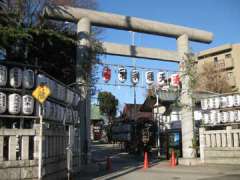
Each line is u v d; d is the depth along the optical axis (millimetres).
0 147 12094
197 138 29031
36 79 14055
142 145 42188
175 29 27031
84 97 22547
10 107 13039
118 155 41750
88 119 22797
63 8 22688
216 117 26141
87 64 22828
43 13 21938
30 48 20281
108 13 24156
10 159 12391
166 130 36219
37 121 13594
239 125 25281
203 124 26922
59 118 16562
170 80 27219
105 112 85875
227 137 25312
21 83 13422
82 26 23188
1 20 17141
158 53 26781
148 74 26047
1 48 17031
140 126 43938
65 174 16891
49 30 20828
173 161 25922
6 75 13031
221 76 58875
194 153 26906
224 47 63125
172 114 39938
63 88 17469
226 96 25891
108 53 24750
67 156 16859
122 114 76875
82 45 22953
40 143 13188
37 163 13086
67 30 25875
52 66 23141
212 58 65375
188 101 27438
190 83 27531
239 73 60938
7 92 13305
